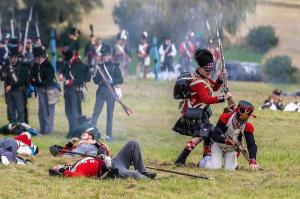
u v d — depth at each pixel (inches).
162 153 1127.6
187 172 953.5
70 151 1012.5
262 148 1262.3
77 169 897.5
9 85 1471.5
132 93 2181.3
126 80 2495.1
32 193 815.1
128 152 901.2
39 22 3127.5
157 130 1507.1
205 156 996.6
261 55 3090.6
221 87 999.0
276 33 3238.2
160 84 2429.9
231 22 2994.6
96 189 834.2
